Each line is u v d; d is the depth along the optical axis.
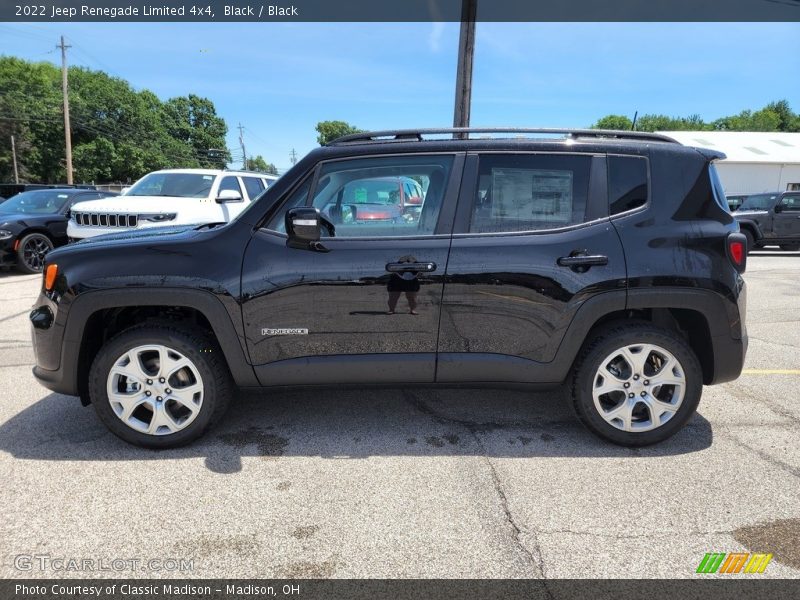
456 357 2.95
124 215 7.93
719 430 3.29
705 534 2.27
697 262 2.89
